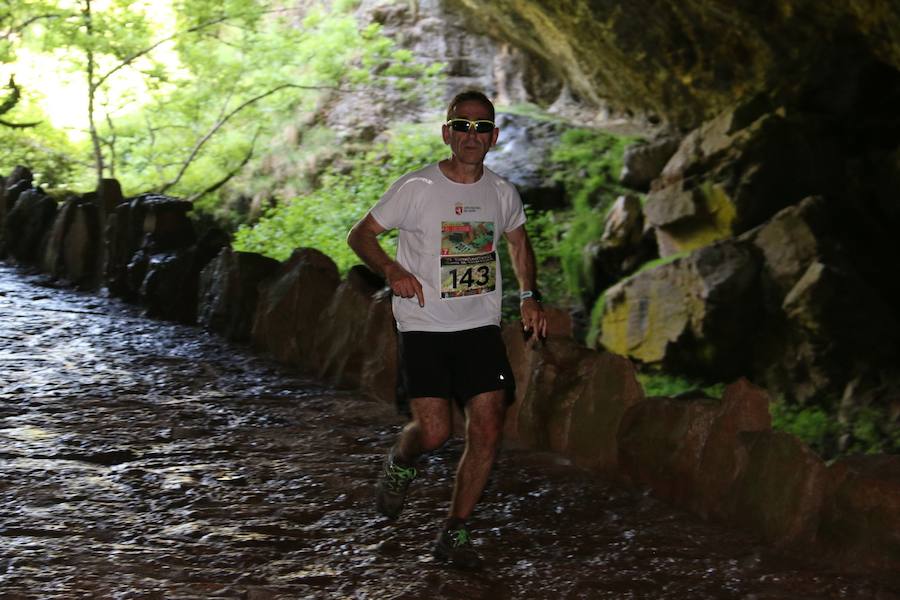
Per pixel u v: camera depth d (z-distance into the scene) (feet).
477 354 12.98
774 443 14.70
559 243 69.72
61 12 56.85
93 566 12.60
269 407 21.20
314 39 67.31
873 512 13.29
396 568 13.12
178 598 11.80
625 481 16.85
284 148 77.66
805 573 13.15
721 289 54.39
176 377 23.16
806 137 58.59
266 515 14.97
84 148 70.59
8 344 24.84
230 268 27.66
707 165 60.80
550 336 19.63
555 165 73.36
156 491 15.70
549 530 14.79
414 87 81.97
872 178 58.59
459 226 12.83
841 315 51.72
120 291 31.55
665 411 16.62
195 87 65.92
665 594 12.60
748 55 59.82
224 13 61.41
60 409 19.89
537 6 67.10
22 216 36.88
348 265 59.41
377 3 87.20
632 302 58.59
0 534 13.46
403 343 13.16
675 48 62.85
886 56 53.52
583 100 82.74
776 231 55.26
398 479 13.69
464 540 13.08
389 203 12.71
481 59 86.33
